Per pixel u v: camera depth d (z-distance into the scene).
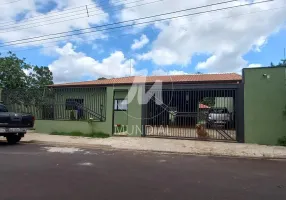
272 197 5.07
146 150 10.82
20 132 12.03
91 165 7.72
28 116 12.46
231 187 5.70
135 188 5.47
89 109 15.05
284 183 6.11
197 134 13.20
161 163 8.26
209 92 13.38
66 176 6.36
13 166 7.36
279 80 11.87
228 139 12.73
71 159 8.61
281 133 11.74
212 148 10.95
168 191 5.31
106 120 14.41
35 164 7.68
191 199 4.85
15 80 22.97
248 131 12.21
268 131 11.91
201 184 5.88
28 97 16.27
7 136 12.59
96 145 11.77
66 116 15.48
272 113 11.90
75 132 14.89
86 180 6.03
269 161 8.93
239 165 8.19
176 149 10.80
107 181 5.98
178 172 7.05
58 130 15.30
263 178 6.56
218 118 13.12
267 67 12.04
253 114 12.17
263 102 12.05
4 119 11.45
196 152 10.27
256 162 8.73
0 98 16.59
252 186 5.82
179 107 13.95
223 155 9.91
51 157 8.90
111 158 8.96
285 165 8.27
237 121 12.41
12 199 4.69
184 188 5.55
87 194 5.02
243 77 12.41
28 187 5.41
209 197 4.99
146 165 7.89
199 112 13.44
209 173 7.01
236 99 12.49
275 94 11.89
